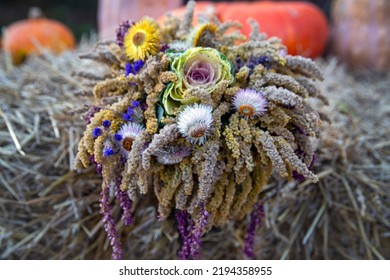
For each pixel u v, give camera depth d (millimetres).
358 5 1353
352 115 1027
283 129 650
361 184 867
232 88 639
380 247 880
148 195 745
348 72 1392
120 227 791
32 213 824
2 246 827
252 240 755
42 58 1273
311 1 1668
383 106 1124
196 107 613
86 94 715
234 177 662
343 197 856
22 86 961
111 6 1388
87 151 652
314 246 859
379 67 1372
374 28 1352
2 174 818
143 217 802
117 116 645
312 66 688
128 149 630
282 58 676
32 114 874
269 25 1165
